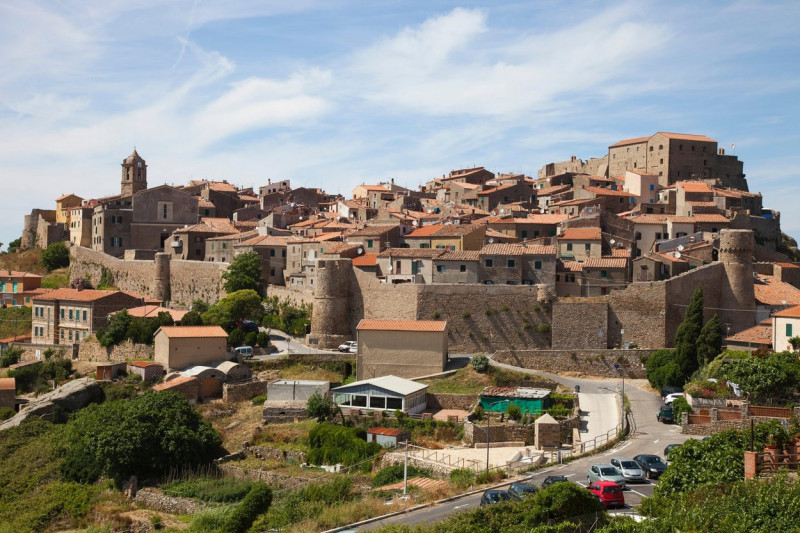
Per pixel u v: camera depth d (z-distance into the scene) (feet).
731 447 178.09
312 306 436.35
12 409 383.04
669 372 330.75
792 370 262.67
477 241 471.62
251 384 372.17
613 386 341.82
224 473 293.23
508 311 382.22
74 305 454.81
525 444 275.39
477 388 339.77
